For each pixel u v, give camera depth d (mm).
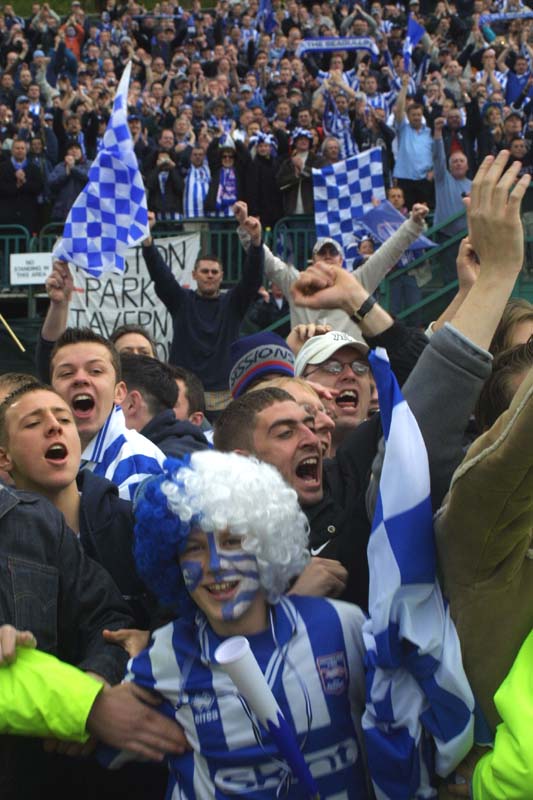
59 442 5523
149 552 4324
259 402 5391
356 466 5496
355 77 30406
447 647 4270
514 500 4098
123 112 10852
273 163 22250
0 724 4527
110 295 19562
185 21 36438
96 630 5070
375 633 4270
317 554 5289
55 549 5117
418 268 18625
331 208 18312
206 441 7496
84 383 6867
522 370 5008
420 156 22766
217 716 4328
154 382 7816
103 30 36188
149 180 22719
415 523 4324
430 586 4328
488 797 4090
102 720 4492
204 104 28125
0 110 27109
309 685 4332
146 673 4492
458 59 32125
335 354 7062
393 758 4246
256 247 13680
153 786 5070
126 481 6621
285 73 30406
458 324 4711
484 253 4793
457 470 4188
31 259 20781
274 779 4270
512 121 22938
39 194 23578
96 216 10727
